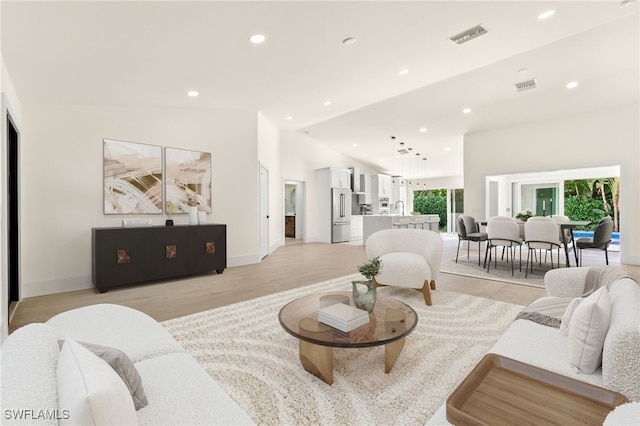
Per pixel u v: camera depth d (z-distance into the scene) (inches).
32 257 139.9
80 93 139.3
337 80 164.1
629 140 207.9
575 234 338.3
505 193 354.0
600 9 111.7
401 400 63.3
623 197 209.2
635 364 41.9
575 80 178.5
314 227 358.0
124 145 164.6
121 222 164.6
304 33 111.1
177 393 41.9
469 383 42.7
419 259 128.7
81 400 24.6
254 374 72.9
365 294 80.5
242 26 102.3
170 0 84.1
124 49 106.4
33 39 93.1
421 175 471.8
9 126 122.7
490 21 115.0
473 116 242.1
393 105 226.1
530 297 133.1
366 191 410.9
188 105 179.9
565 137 233.6
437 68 156.6
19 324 106.5
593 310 49.1
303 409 60.6
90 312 62.6
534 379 45.0
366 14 103.3
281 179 319.6
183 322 104.4
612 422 25.4
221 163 202.8
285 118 253.1
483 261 223.6
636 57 152.2
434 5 102.3
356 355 82.7
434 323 102.6
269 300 129.6
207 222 196.1
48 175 144.2
